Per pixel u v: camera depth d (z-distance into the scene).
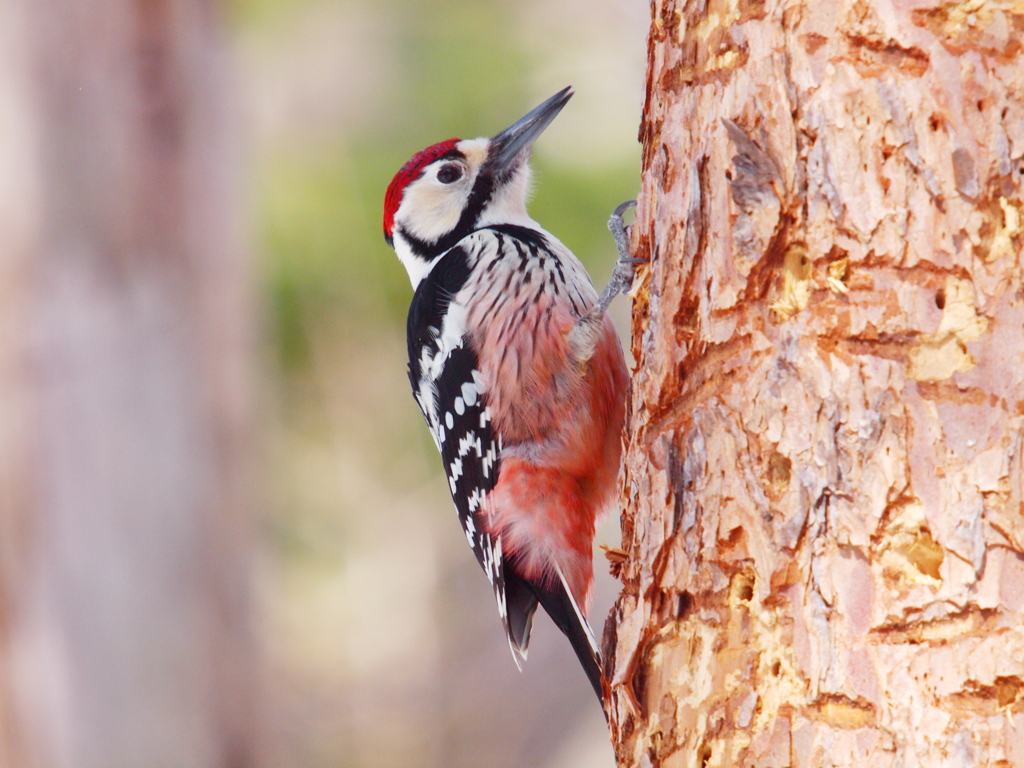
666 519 4.73
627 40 15.71
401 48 15.52
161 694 11.28
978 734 3.85
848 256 4.24
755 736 4.24
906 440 4.09
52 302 11.18
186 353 11.67
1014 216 4.09
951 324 4.09
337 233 14.39
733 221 4.53
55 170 11.21
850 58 4.28
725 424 4.50
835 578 4.12
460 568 18.95
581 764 18.41
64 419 11.16
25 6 11.12
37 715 11.01
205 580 11.67
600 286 14.26
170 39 11.61
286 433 15.86
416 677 18.83
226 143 12.14
